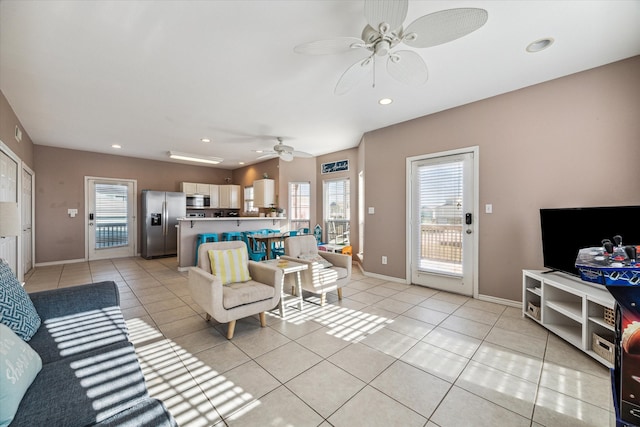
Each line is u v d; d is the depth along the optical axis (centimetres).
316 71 269
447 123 364
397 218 423
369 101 340
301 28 206
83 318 174
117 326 165
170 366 197
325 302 335
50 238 570
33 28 203
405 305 322
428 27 163
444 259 373
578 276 234
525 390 170
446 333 249
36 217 551
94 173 627
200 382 178
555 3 181
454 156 359
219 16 193
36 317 161
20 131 411
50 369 116
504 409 154
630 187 247
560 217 252
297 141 541
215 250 285
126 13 189
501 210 321
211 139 519
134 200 685
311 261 329
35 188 548
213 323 271
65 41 219
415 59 202
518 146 307
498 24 200
